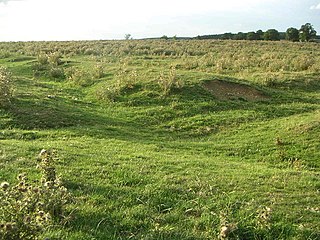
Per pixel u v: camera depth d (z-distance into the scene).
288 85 23.77
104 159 9.82
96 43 55.59
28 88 21.02
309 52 43.53
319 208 7.36
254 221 6.48
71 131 13.98
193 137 15.29
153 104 18.88
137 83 21.20
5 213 4.77
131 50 44.50
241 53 39.25
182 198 7.34
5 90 16.28
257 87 22.39
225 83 22.14
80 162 9.32
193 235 6.03
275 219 6.67
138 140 13.79
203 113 17.92
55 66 28.73
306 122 15.63
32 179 7.73
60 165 8.88
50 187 6.16
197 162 10.52
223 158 12.34
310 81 24.67
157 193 7.46
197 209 6.86
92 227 5.99
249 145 13.85
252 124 16.52
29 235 4.66
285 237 6.21
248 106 19.22
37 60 31.59
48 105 17.27
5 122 14.33
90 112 17.52
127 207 6.81
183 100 19.16
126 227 6.14
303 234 6.28
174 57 37.31
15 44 52.97
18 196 5.09
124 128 15.59
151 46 49.25
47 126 14.54
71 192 7.19
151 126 16.41
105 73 25.33
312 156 12.79
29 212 5.02
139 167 9.27
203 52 42.66
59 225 5.83
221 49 45.84
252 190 8.09
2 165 8.61
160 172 8.98
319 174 10.46
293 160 12.59
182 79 21.78
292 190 8.45
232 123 16.67
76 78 24.00
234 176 9.18
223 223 6.16
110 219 6.30
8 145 10.59
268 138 14.52
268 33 72.50
